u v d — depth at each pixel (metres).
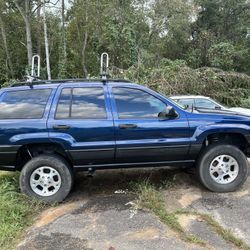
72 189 5.69
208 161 5.33
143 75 14.05
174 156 5.30
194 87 13.30
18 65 23.42
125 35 19.22
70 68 22.33
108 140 5.11
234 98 13.94
